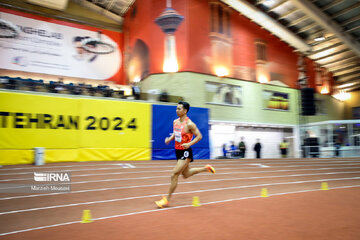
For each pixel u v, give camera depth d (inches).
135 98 629.0
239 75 826.2
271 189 280.1
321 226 148.3
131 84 852.0
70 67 814.5
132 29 863.7
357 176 399.5
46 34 787.4
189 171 198.5
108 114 531.8
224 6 815.7
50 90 552.1
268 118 876.0
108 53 892.0
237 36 836.6
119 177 339.3
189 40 738.8
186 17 744.3
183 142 191.0
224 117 780.6
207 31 775.7
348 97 1114.7
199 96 738.8
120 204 206.1
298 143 932.6
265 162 611.2
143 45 796.0
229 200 220.1
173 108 606.2
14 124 446.9
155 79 746.8
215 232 137.3
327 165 566.9
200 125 653.3
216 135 767.1
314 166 539.8
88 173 363.3
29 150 454.9
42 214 178.2
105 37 893.8
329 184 322.7
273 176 382.6
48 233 137.3
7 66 722.2
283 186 300.7
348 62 995.9
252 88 851.4
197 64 745.6
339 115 1094.4
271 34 920.9
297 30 912.3
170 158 588.1
